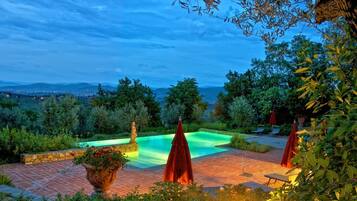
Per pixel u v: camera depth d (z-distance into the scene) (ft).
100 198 15.83
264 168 40.98
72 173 35.14
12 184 29.53
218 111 84.58
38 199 21.24
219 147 57.57
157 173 38.04
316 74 5.94
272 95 75.15
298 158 5.53
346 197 4.58
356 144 4.72
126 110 69.46
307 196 5.08
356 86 5.16
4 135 39.34
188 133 71.31
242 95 81.00
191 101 79.82
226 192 15.76
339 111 5.15
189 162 29.76
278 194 6.23
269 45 7.16
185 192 16.20
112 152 23.44
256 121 79.92
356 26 5.51
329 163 4.94
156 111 78.07
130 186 32.24
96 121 64.13
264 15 6.64
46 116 52.90
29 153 39.27
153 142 61.36
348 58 5.49
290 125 68.69
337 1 5.71
